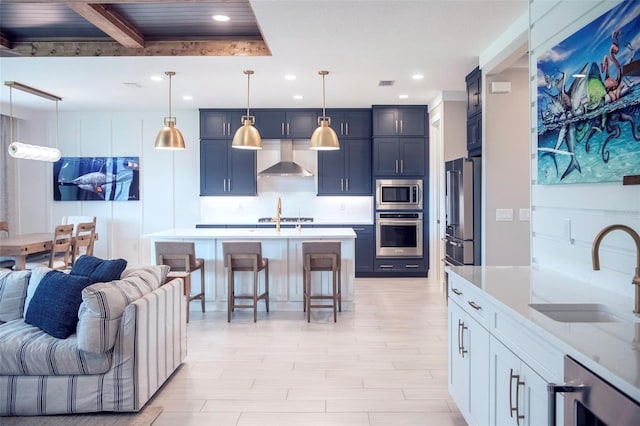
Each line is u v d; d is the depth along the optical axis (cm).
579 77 238
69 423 274
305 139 760
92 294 275
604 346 139
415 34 395
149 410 290
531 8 306
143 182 789
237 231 579
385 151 738
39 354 278
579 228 248
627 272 209
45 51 452
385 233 740
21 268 528
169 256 497
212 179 759
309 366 364
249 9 378
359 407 295
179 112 781
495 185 463
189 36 447
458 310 272
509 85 455
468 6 336
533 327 166
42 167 785
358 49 436
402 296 607
